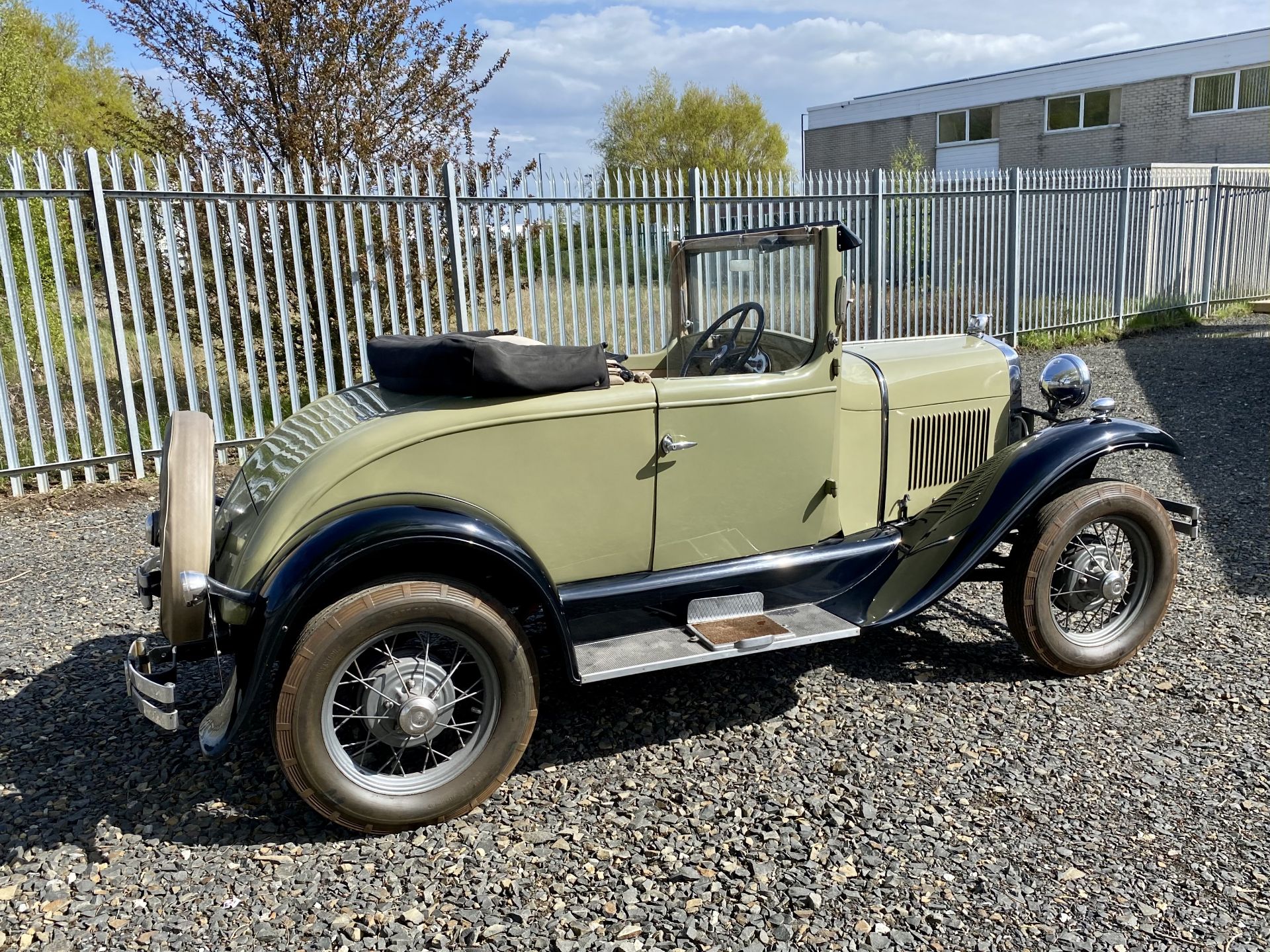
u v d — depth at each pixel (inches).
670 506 127.0
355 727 115.8
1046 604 138.3
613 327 333.7
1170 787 113.9
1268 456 273.0
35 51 837.2
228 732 102.0
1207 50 873.5
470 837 108.5
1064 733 127.7
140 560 207.3
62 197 241.3
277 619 99.3
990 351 169.6
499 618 108.3
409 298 298.7
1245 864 99.4
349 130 363.6
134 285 254.4
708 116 1396.4
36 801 115.7
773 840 105.7
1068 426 145.9
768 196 373.7
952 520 142.4
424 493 110.9
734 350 149.9
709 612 133.4
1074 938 89.2
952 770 119.3
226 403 308.7
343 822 106.7
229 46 358.3
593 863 103.0
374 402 123.0
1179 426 313.4
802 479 136.1
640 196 338.3
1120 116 946.7
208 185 262.4
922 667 149.5
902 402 154.8
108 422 258.2
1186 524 149.9
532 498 118.6
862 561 143.3
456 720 126.3
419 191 324.8
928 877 98.7
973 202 447.2
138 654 110.7
